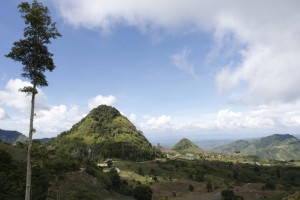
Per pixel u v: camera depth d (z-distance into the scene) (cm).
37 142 3155
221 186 18450
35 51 3114
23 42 3062
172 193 15750
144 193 12562
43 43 3156
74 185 9769
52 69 3250
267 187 17888
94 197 8381
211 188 17325
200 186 18062
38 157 3250
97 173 12481
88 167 12400
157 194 15425
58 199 7575
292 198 7375
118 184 12800
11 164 7400
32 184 6247
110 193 11438
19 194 5853
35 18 2989
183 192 16438
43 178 6656
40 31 3073
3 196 5703
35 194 6169
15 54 3028
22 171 6994
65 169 7875
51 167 7106
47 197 7019
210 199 14250
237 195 14225
